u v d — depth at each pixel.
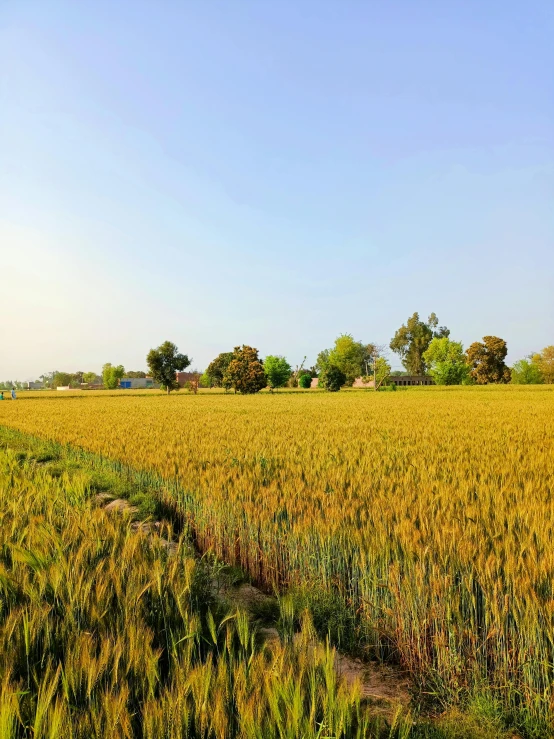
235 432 17.89
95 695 2.88
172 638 3.59
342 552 5.25
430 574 4.21
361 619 4.65
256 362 83.81
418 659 4.13
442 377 105.38
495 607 3.73
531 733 3.36
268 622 5.01
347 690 2.96
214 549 7.16
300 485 7.53
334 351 121.44
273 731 2.52
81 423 24.12
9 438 22.28
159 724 2.54
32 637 3.47
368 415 27.70
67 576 4.28
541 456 10.63
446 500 6.41
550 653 3.53
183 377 154.88
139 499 10.04
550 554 4.18
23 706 2.83
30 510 7.35
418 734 3.16
